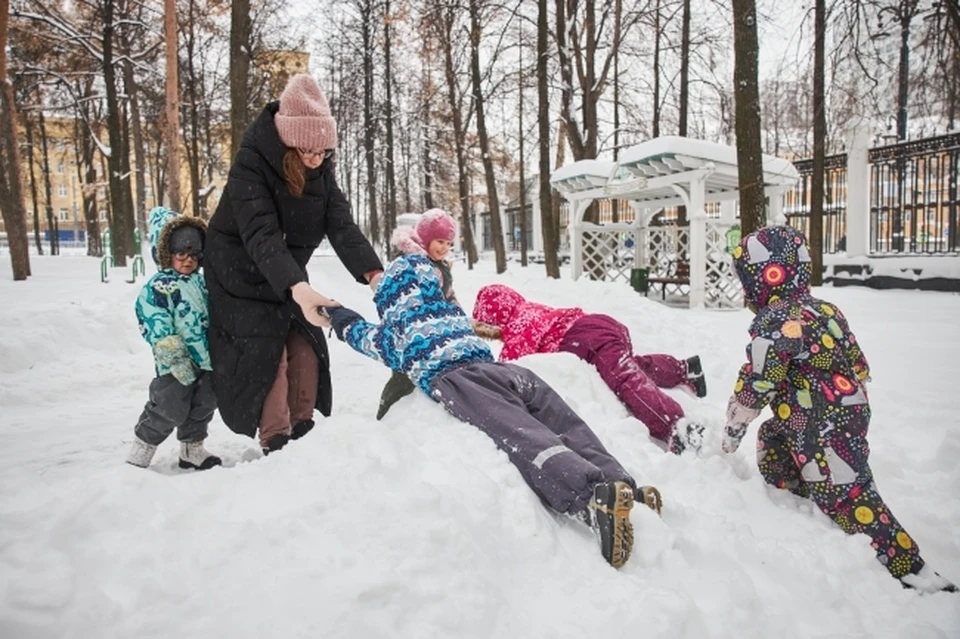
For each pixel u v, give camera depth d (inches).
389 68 914.1
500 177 1342.3
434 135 1080.8
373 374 273.6
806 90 547.2
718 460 142.2
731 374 240.4
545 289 433.4
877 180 621.9
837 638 91.4
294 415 155.2
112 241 874.1
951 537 120.9
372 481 101.9
